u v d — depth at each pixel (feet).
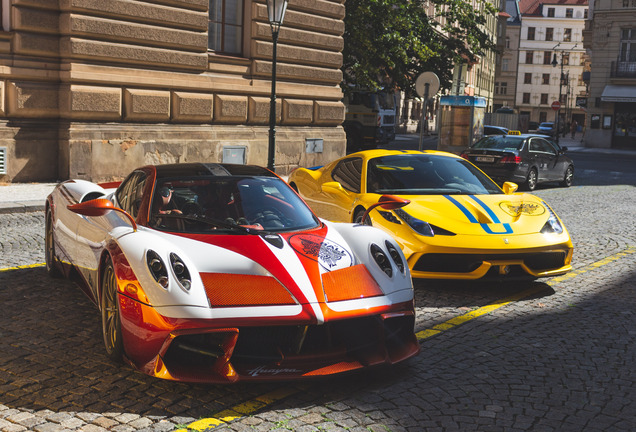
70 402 11.41
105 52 41.57
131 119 43.65
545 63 370.53
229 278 12.12
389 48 68.23
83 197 17.65
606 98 132.16
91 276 15.23
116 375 12.63
